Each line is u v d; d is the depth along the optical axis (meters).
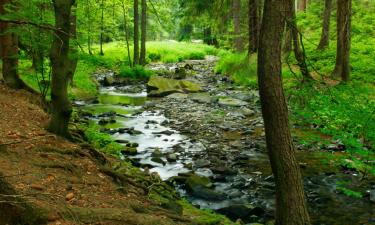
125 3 35.69
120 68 31.50
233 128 15.91
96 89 24.94
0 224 4.73
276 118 5.42
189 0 25.94
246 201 9.41
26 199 5.18
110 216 5.59
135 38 31.83
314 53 23.03
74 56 9.09
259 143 13.89
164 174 10.94
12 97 11.75
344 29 19.44
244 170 11.44
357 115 7.52
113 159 10.70
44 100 12.68
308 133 13.31
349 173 10.95
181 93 23.53
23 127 9.18
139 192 8.08
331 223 8.31
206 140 14.33
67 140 9.22
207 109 19.48
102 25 33.84
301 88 6.73
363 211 8.82
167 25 33.06
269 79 5.38
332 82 18.59
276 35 5.36
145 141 14.08
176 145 13.56
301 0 32.69
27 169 6.68
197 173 11.07
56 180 6.68
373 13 30.61
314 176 10.76
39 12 9.79
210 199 9.49
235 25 21.02
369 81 18.70
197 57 44.97
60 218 5.23
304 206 5.54
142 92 24.88
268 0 5.36
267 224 8.20
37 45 10.81
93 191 6.92
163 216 6.84
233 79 26.45
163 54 42.53
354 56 22.81
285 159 5.45
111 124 16.39
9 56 11.91
